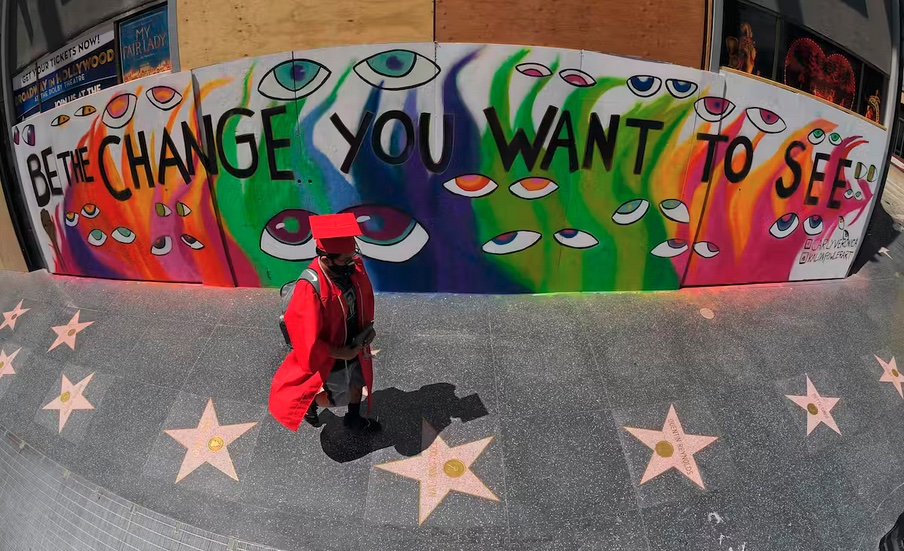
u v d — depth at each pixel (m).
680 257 5.41
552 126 4.70
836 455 4.05
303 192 5.05
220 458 3.93
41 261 6.47
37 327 5.37
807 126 5.06
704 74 4.62
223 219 5.30
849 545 3.51
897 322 5.31
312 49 4.53
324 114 4.71
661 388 4.45
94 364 4.82
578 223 5.13
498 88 4.56
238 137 4.90
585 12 4.45
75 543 3.63
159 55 4.88
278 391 3.41
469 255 5.24
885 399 4.54
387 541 3.41
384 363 4.62
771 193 5.29
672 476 3.81
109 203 5.57
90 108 5.18
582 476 3.79
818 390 4.54
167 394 4.45
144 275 5.87
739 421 4.23
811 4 4.81
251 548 3.40
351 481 3.73
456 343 4.83
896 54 5.26
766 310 5.36
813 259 5.77
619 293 5.51
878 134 5.32
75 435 4.25
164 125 5.00
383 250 5.23
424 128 4.70
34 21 5.27
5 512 3.94
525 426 4.11
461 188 4.93
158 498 3.72
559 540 3.43
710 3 4.52
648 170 4.94
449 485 3.70
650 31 4.53
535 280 5.41
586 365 4.64
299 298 3.15
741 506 3.67
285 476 3.78
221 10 4.58
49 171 5.68
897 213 7.38
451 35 4.48
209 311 5.30
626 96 4.64
